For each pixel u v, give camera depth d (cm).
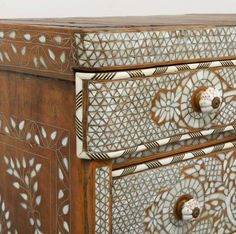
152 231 110
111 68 94
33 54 104
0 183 124
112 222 103
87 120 95
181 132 108
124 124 98
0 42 112
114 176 102
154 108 102
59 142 104
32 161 112
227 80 115
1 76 117
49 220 110
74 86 98
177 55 103
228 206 126
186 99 108
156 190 109
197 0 205
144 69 99
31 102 109
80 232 101
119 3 181
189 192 116
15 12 159
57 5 167
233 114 118
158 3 192
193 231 119
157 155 109
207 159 119
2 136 120
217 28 109
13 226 121
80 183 100
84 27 98
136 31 96
